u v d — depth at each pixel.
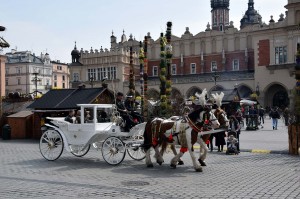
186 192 9.59
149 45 82.88
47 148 16.08
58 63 121.31
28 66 108.88
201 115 13.12
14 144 23.66
